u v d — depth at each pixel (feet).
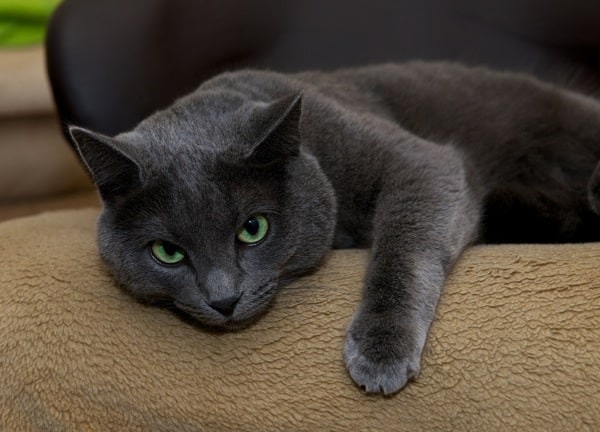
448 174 1.68
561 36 2.34
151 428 1.46
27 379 1.50
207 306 1.45
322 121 1.68
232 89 1.71
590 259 1.48
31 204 3.20
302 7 2.32
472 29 2.36
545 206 1.82
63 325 1.53
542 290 1.44
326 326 1.48
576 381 1.35
